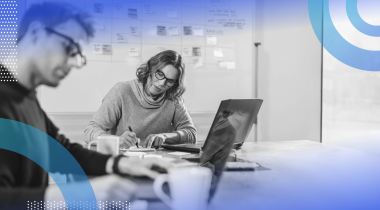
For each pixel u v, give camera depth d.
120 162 0.70
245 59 2.66
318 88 2.87
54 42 0.91
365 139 2.95
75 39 0.98
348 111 2.92
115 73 2.34
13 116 0.76
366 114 2.96
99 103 2.30
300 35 2.80
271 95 2.74
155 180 0.61
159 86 1.72
